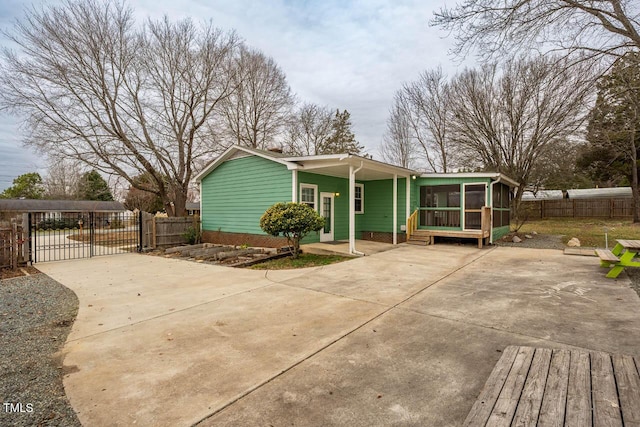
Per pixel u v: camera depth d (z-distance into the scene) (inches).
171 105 676.7
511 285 233.3
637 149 685.9
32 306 199.5
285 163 421.4
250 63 887.7
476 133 730.2
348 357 125.5
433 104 866.1
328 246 427.5
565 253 373.1
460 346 133.7
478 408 79.0
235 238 495.8
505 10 237.1
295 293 220.7
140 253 453.7
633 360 104.7
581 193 995.9
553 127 506.6
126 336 150.0
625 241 267.6
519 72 620.7
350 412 91.7
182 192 714.2
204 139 717.9
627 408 76.0
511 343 135.9
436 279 255.6
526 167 690.8
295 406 95.0
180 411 93.4
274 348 134.7
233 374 114.1
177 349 135.2
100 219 1136.8
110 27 589.3
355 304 193.9
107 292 231.0
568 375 94.4
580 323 156.9
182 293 225.1
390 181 525.3
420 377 110.0
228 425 87.0
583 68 265.1
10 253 329.4
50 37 536.7
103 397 101.0
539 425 70.6
